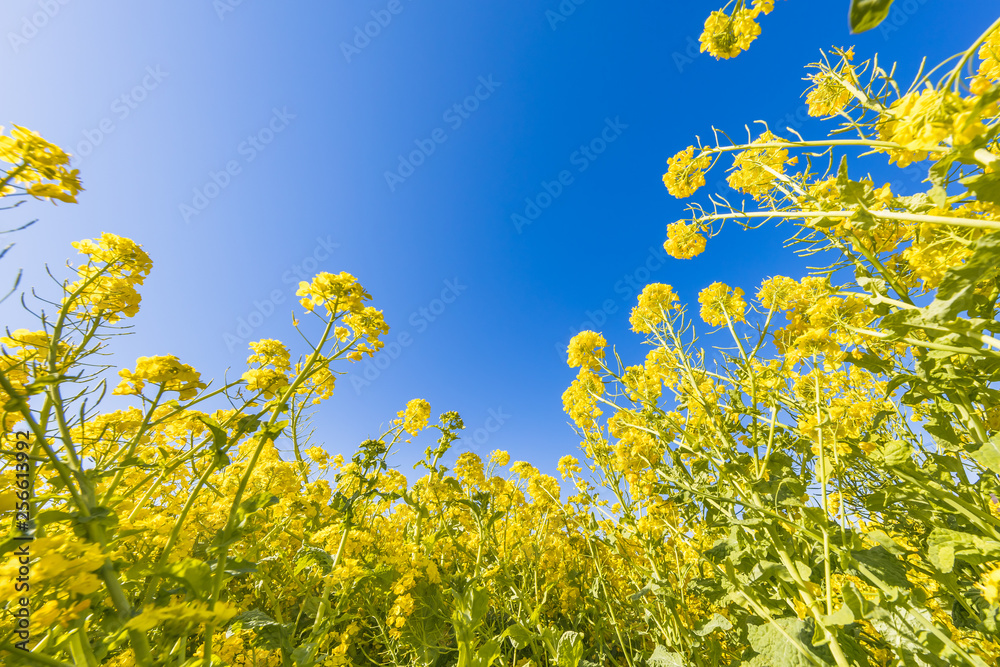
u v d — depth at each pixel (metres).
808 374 0.39
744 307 0.48
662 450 0.47
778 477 0.35
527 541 0.63
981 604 0.27
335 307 0.42
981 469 0.31
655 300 0.49
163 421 0.31
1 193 0.23
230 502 0.44
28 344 0.29
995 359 0.27
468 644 0.41
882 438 0.38
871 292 0.30
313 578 0.48
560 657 0.43
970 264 0.20
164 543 0.33
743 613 0.35
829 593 0.28
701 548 0.42
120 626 0.22
